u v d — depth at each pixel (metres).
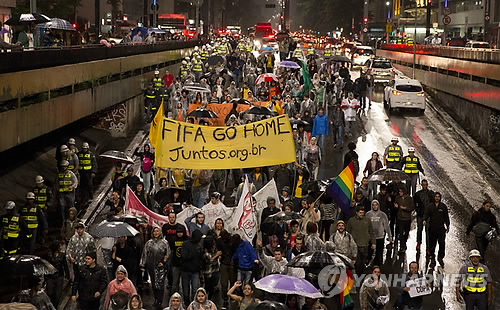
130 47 37.16
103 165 28.45
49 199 18.27
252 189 19.84
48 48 23.42
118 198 17.53
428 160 31.11
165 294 15.88
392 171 19.77
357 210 17.08
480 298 14.27
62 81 24.73
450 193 26.11
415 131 37.44
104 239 15.32
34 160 24.53
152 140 20.58
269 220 15.98
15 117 20.27
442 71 47.41
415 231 21.88
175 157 16.98
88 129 32.62
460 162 30.95
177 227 15.30
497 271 18.31
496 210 24.14
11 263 12.00
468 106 39.12
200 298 12.31
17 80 20.22
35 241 17.95
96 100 29.77
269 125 17.05
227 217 17.03
